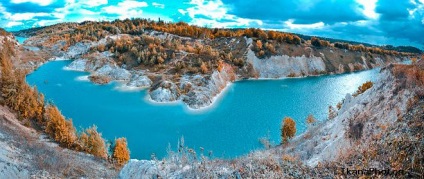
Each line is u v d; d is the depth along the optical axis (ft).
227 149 211.20
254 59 558.97
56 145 165.68
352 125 86.99
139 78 429.79
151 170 74.28
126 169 82.84
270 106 336.90
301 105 339.36
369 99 93.15
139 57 500.33
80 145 173.47
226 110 321.32
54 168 104.99
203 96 350.64
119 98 367.25
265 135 239.09
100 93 391.45
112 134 251.39
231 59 549.54
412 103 70.18
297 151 115.14
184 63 458.50
